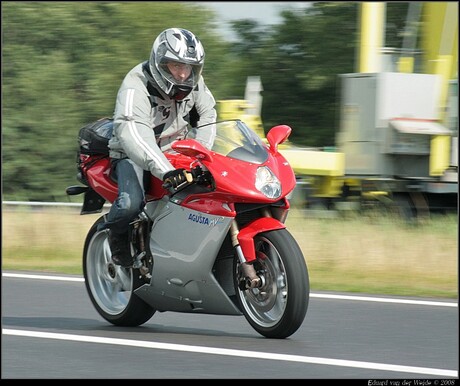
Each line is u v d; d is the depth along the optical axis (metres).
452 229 47.38
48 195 81.81
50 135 81.88
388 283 34.53
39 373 19.11
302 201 58.22
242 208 22.39
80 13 84.12
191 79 23.61
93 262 26.44
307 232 43.34
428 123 57.75
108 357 20.70
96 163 25.88
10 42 82.94
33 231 44.84
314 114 83.62
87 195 26.81
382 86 57.22
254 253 22.19
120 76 84.19
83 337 23.31
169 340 22.95
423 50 60.59
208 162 22.47
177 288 23.62
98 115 83.19
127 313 25.20
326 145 82.88
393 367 19.78
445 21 59.81
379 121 57.44
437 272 35.72
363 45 60.03
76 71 83.88
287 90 84.62
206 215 22.69
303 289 21.86
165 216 23.64
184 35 23.56
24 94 82.12
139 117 23.58
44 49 83.94
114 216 23.77
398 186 57.44
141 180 23.94
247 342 22.59
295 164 58.38
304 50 83.81
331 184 58.09
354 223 47.91
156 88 23.81
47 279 34.50
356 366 19.81
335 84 81.56
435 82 58.12
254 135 23.34
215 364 19.94
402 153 57.03
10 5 83.19
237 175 22.11
